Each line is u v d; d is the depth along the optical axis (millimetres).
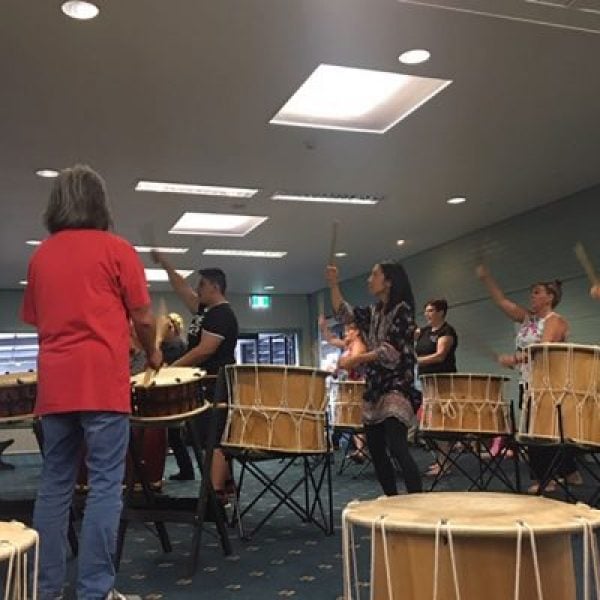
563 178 6301
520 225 7531
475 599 1038
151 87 4137
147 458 3705
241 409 2977
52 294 1979
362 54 3852
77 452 2045
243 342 12234
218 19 3438
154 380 2457
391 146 5277
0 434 9797
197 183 5988
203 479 2775
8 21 3373
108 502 1924
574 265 6809
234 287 11500
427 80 4348
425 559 1075
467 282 8383
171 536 3371
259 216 7168
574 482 4398
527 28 3619
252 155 5355
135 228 7398
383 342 3148
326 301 11961
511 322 7691
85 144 4977
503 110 4691
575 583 1129
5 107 4320
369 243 8625
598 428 2865
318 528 3428
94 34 3520
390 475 3217
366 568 2266
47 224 2084
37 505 1974
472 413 4062
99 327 1954
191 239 8016
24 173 5512
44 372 1961
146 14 3365
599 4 3375
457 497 1302
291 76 4066
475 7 3400
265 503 4262
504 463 5777
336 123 4902
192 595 2350
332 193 6441
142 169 5562
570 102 4598
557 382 2932
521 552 1036
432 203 6926
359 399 5328
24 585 1108
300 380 3010
